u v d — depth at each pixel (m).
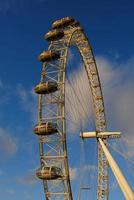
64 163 72.75
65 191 72.50
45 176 72.69
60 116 74.12
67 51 77.94
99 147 83.75
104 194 89.06
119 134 80.44
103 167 88.31
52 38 80.75
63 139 73.06
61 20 84.62
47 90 75.88
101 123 89.06
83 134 81.88
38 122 75.81
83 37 86.44
